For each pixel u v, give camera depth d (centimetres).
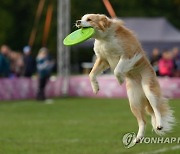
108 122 1495
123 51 826
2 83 2186
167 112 876
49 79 2248
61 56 2298
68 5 2255
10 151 1098
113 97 2259
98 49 844
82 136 1264
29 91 2242
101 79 2278
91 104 1984
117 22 834
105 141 1197
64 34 2278
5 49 2259
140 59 845
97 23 811
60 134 1295
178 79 2164
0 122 1508
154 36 2898
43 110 1800
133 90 881
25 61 2305
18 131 1344
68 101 2103
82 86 2309
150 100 862
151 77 864
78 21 812
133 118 1575
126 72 841
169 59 2225
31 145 1159
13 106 1936
